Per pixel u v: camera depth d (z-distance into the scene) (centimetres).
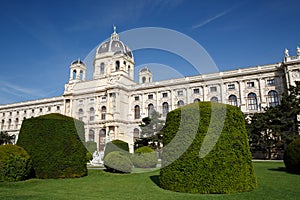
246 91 5156
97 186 1143
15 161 1287
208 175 926
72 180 1352
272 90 4925
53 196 903
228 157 947
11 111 8400
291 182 1190
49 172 1419
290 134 3266
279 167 2012
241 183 942
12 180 1265
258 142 3628
